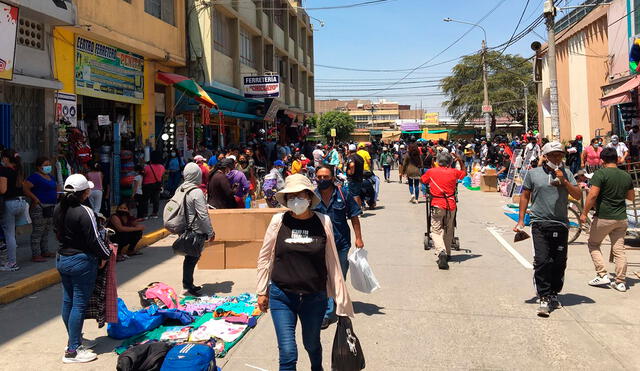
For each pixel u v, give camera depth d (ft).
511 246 32.37
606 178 22.24
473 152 90.48
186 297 22.12
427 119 307.17
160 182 43.80
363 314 19.71
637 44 53.01
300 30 134.62
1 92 34.09
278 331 11.89
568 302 20.98
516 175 53.36
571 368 14.83
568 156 65.62
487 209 49.52
